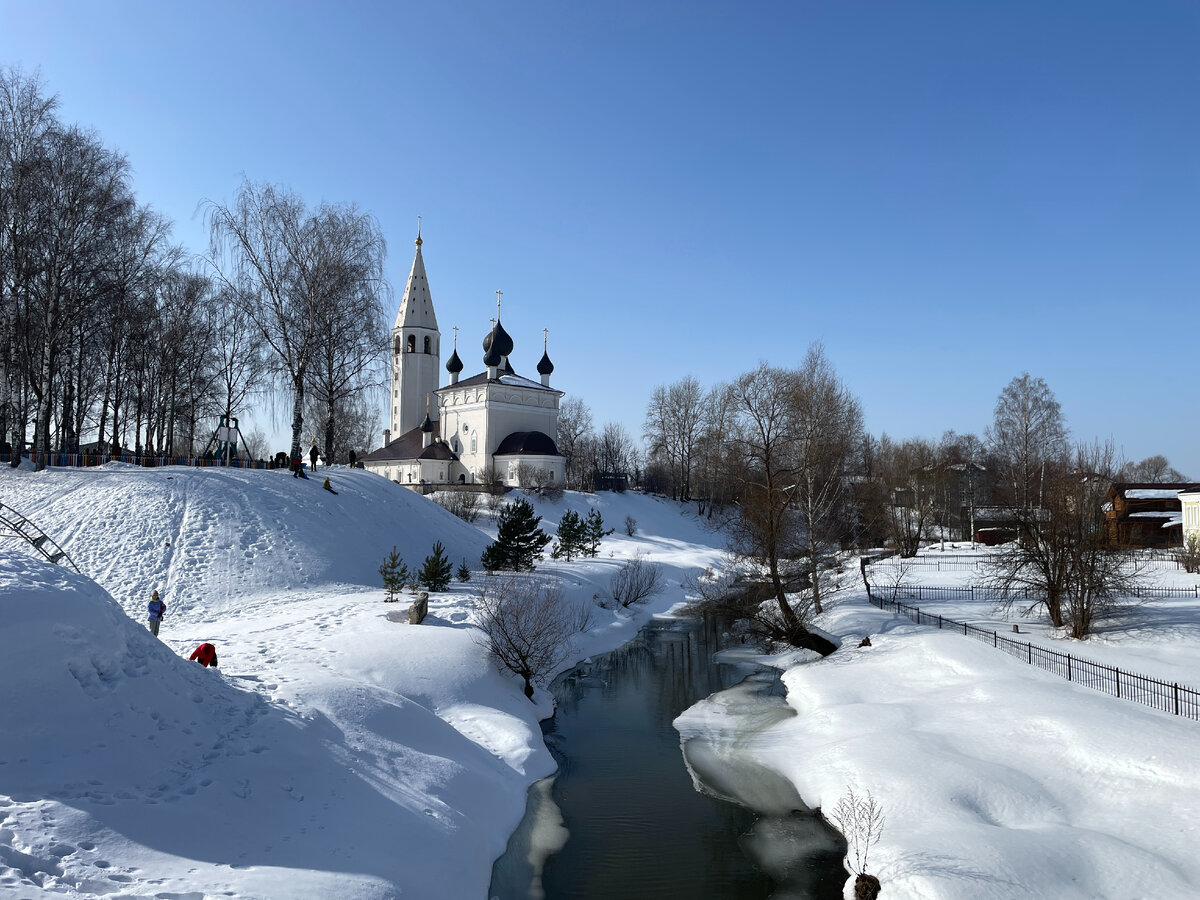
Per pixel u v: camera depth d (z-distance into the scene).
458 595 32.09
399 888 11.45
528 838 16.69
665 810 18.25
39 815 9.67
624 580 47.34
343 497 40.28
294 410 41.22
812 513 37.44
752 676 31.75
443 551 38.91
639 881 14.98
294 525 35.41
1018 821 15.05
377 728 17.11
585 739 23.56
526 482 81.50
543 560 48.84
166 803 11.12
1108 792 15.65
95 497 34.16
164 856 9.96
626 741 23.36
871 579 48.41
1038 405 73.38
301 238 41.59
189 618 27.19
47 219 35.81
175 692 13.85
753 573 37.81
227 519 34.25
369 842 12.51
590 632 37.69
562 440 112.19
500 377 90.50
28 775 10.45
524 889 14.57
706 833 17.05
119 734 12.01
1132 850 13.14
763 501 35.72
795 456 38.66
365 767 15.11
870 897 13.29
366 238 43.47
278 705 15.98
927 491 76.06
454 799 15.93
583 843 16.56
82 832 9.70
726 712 26.38
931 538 78.94
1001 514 68.62
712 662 34.41
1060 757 17.27
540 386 92.50
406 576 31.80
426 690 21.95
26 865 8.82
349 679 19.34
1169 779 15.53
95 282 38.34
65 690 11.89
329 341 42.31
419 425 102.81
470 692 22.77
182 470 38.28
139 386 51.00
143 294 45.66
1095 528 31.16
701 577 54.97
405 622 26.73
